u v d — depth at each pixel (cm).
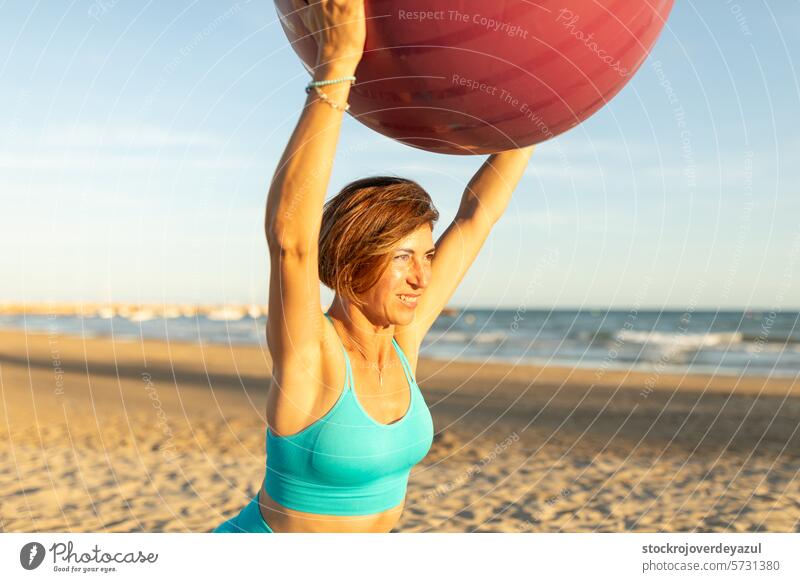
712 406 1134
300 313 154
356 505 171
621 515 532
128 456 744
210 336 3766
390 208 163
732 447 801
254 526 178
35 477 649
